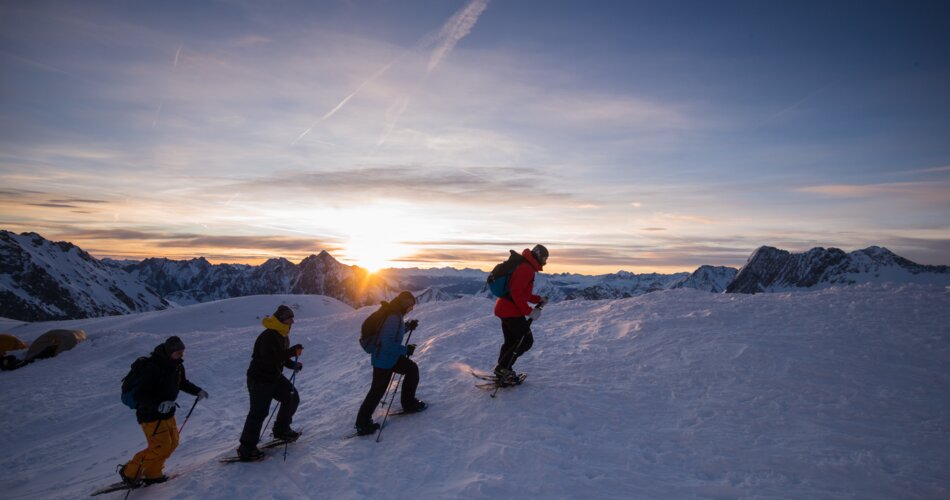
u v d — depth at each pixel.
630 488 4.78
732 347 7.67
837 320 8.20
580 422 6.21
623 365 7.94
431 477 5.55
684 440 5.55
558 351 9.35
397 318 7.04
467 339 12.23
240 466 6.74
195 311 71.00
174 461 8.61
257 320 68.25
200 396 7.16
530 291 7.14
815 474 4.64
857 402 5.77
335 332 20.80
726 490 4.54
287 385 7.22
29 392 16.64
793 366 6.78
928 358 6.51
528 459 5.49
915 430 5.12
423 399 8.02
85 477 9.19
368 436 6.97
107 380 17.89
